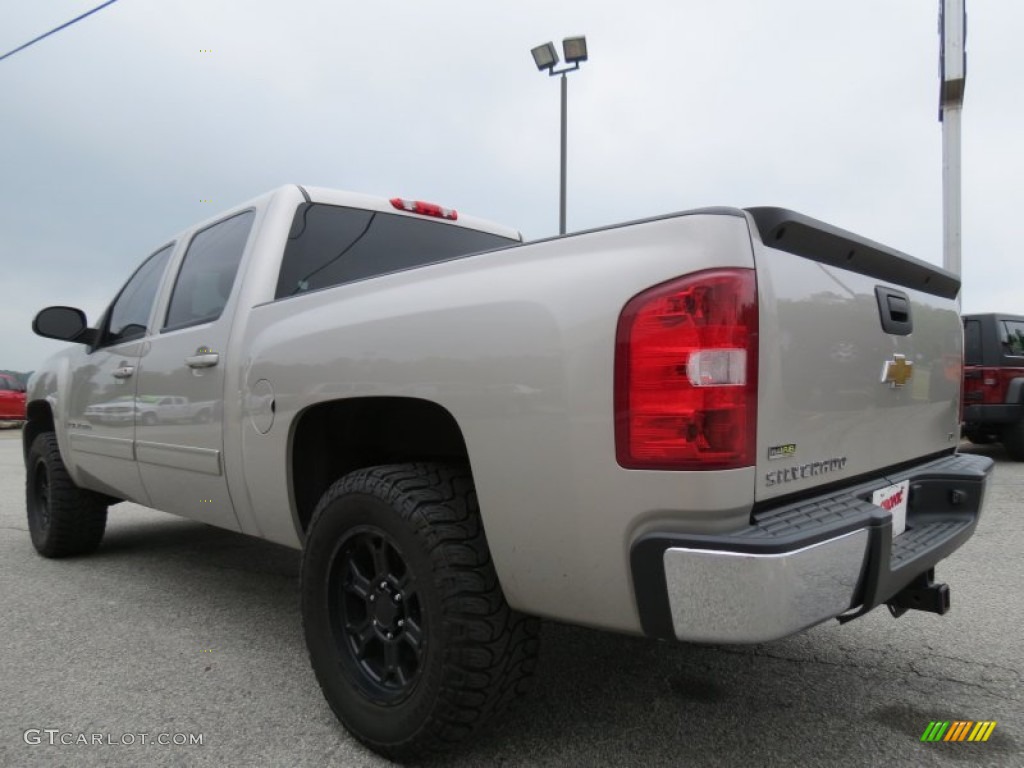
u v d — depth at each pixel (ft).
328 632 7.75
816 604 5.54
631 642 10.32
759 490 5.75
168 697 8.71
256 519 9.45
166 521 20.24
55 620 11.54
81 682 9.15
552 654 9.87
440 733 6.66
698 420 5.41
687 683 8.95
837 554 5.69
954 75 33.30
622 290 5.74
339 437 9.04
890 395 7.84
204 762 7.22
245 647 10.35
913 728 7.82
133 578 14.05
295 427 8.57
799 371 6.22
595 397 5.76
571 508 5.92
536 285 6.28
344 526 7.56
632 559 5.63
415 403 7.87
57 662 9.80
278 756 7.33
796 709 8.25
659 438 5.49
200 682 9.14
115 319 14.02
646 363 5.55
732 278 5.52
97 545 15.76
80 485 14.74
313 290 9.64
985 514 19.07
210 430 10.00
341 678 7.59
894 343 7.91
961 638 10.43
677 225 5.73
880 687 8.84
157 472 11.51
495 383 6.36
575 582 6.03
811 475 6.46
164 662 9.78
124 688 8.97
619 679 9.06
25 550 16.63
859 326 7.20
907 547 7.50
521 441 6.18
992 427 29.53
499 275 6.64
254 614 11.84
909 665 9.50
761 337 5.72
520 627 6.75
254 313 9.54
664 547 5.44
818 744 7.47
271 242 10.18
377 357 7.41
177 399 10.78
